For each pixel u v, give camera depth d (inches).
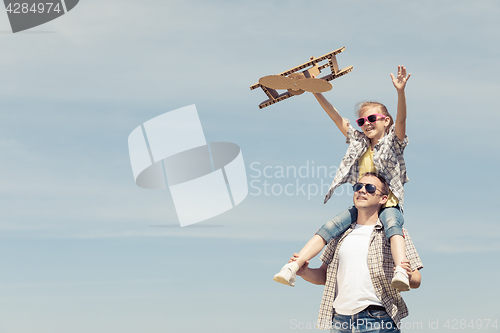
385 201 227.5
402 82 223.1
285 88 239.0
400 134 227.8
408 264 203.5
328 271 227.6
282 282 218.1
